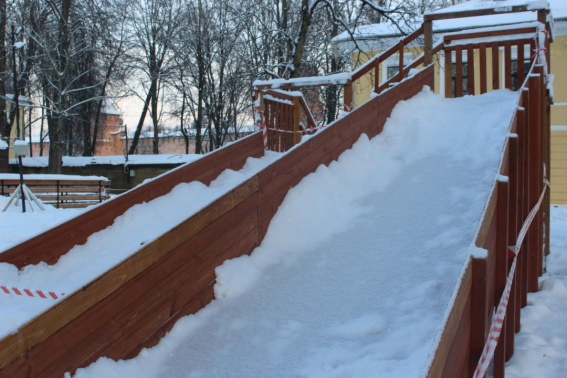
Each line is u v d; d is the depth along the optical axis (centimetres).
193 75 3133
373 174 548
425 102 758
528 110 602
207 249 367
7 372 228
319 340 309
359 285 364
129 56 3141
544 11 774
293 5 2044
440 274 353
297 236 441
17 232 845
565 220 1423
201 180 591
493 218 353
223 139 3209
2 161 2427
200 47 3014
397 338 291
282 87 816
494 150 555
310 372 277
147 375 295
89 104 3384
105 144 5503
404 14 1678
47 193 1521
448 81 846
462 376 260
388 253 400
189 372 296
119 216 478
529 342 465
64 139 3650
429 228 426
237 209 401
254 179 424
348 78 818
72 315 263
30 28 2506
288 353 301
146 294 312
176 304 335
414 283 351
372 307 334
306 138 513
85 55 2958
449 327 230
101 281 281
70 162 2652
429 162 573
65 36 2438
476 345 275
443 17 837
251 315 346
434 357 207
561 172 1828
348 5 1894
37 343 243
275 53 2089
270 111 866
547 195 862
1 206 1247
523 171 518
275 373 284
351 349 293
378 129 656
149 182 514
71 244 433
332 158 553
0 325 302
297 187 486
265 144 788
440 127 661
